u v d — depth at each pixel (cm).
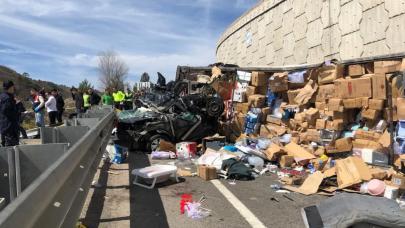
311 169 1030
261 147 1220
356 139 1066
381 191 781
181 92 1803
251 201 728
